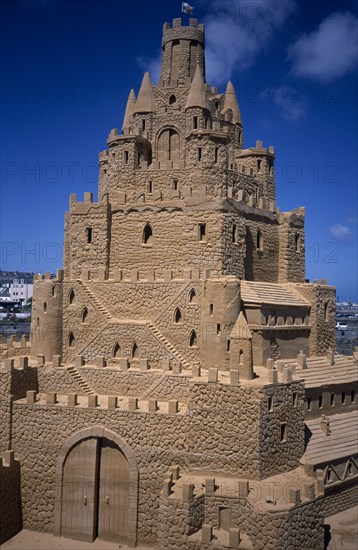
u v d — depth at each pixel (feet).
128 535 108.68
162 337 132.26
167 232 145.89
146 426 109.81
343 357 158.30
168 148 172.76
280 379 112.57
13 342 167.12
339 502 120.26
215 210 140.05
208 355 126.11
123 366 125.80
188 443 106.93
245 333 111.34
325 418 128.98
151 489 108.27
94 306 138.82
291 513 91.86
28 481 116.57
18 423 118.42
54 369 129.49
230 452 104.06
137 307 137.69
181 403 118.32
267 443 104.06
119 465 112.68
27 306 625.82
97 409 112.98
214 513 96.58
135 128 175.32
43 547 107.76
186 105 168.35
